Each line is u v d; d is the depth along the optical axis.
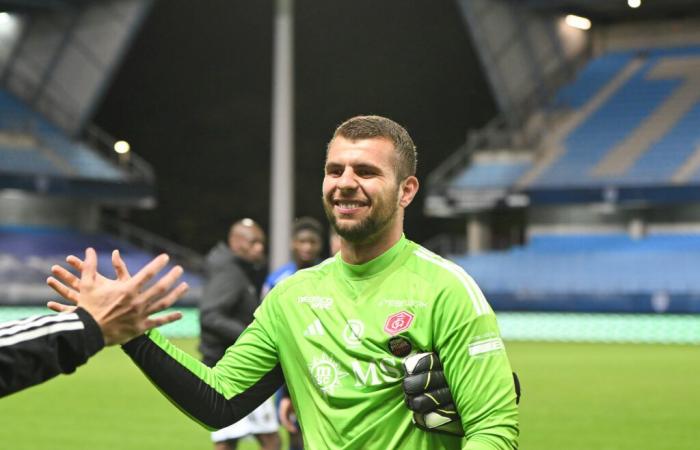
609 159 45.16
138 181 47.16
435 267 4.02
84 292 3.23
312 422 4.10
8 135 46.19
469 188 45.16
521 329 39.66
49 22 47.31
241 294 8.97
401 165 4.07
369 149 4.00
